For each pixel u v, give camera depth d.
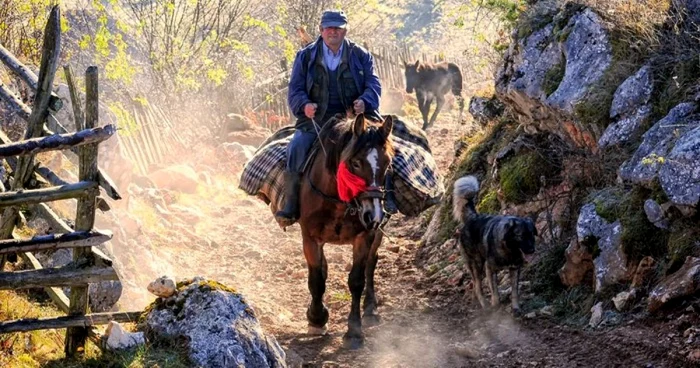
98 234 5.94
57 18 5.97
